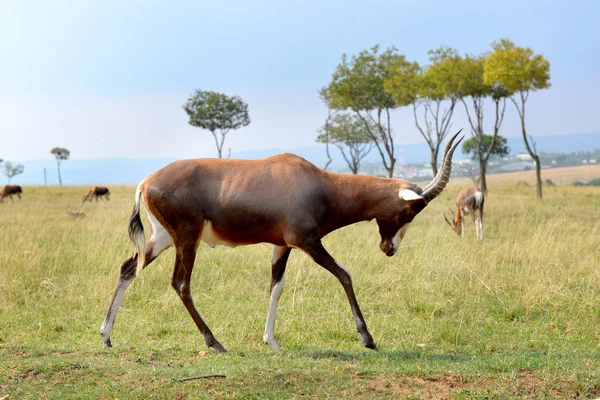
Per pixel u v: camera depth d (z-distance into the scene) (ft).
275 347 21.67
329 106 142.92
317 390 16.07
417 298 28.17
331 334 23.57
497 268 34.24
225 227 21.43
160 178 21.25
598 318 25.29
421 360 19.49
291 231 21.16
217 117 195.52
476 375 17.28
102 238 40.75
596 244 41.01
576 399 15.85
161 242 21.79
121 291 21.54
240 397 15.64
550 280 29.63
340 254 37.04
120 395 15.75
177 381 16.58
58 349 20.07
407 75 123.24
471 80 116.88
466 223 59.47
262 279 32.30
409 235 48.88
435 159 130.41
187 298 21.18
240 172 21.39
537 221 56.90
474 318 25.62
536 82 101.50
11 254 34.40
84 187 165.48
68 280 31.14
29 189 149.38
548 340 22.86
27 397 15.65
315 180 21.59
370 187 22.26
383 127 155.53
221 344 21.53
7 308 26.43
